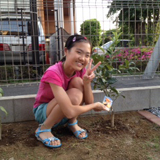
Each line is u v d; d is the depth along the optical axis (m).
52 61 4.05
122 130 2.15
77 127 2.04
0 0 2.88
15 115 2.38
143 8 3.26
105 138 1.97
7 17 3.16
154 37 3.99
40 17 3.32
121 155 1.66
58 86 1.66
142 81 3.93
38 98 1.95
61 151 1.71
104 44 2.79
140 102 2.75
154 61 3.94
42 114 1.89
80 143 1.86
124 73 3.16
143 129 2.19
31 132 2.11
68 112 1.66
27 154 1.67
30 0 3.04
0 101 2.32
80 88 1.87
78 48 1.59
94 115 2.61
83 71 2.03
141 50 3.62
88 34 2.96
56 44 3.75
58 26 3.46
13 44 3.71
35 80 3.26
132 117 2.54
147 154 1.69
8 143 1.85
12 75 3.53
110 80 2.06
